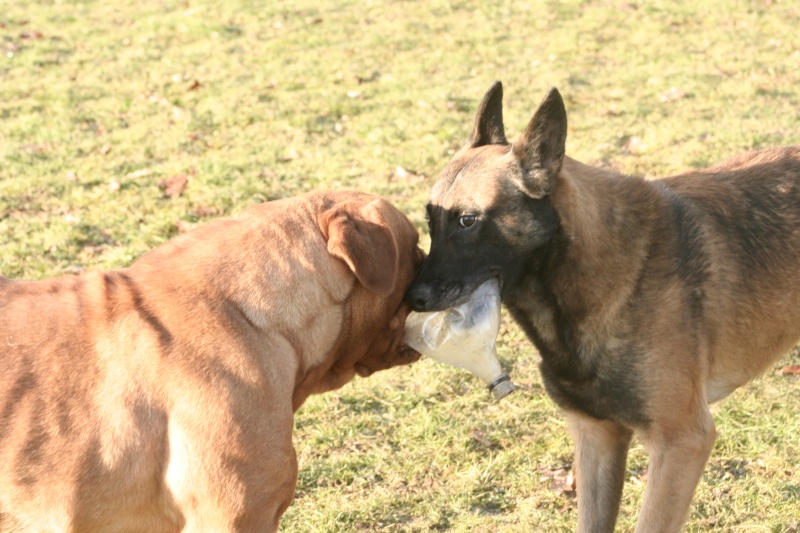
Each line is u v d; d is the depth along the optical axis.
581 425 4.95
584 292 4.59
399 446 5.87
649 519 4.53
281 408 3.76
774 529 4.99
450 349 4.48
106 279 3.92
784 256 5.02
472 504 5.33
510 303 4.87
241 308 3.80
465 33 15.08
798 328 5.16
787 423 5.90
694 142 10.02
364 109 11.81
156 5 17.80
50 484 3.58
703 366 4.68
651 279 4.60
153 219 8.79
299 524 5.18
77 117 11.77
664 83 12.16
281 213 4.06
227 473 3.63
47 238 8.41
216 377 3.65
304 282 3.92
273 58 14.17
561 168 4.57
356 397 6.37
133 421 3.62
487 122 5.05
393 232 4.23
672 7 15.83
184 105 12.18
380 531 5.12
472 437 5.90
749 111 10.92
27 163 10.24
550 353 4.83
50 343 3.70
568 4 16.45
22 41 15.48
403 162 9.95
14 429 3.57
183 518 3.72
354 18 16.31
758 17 14.99
